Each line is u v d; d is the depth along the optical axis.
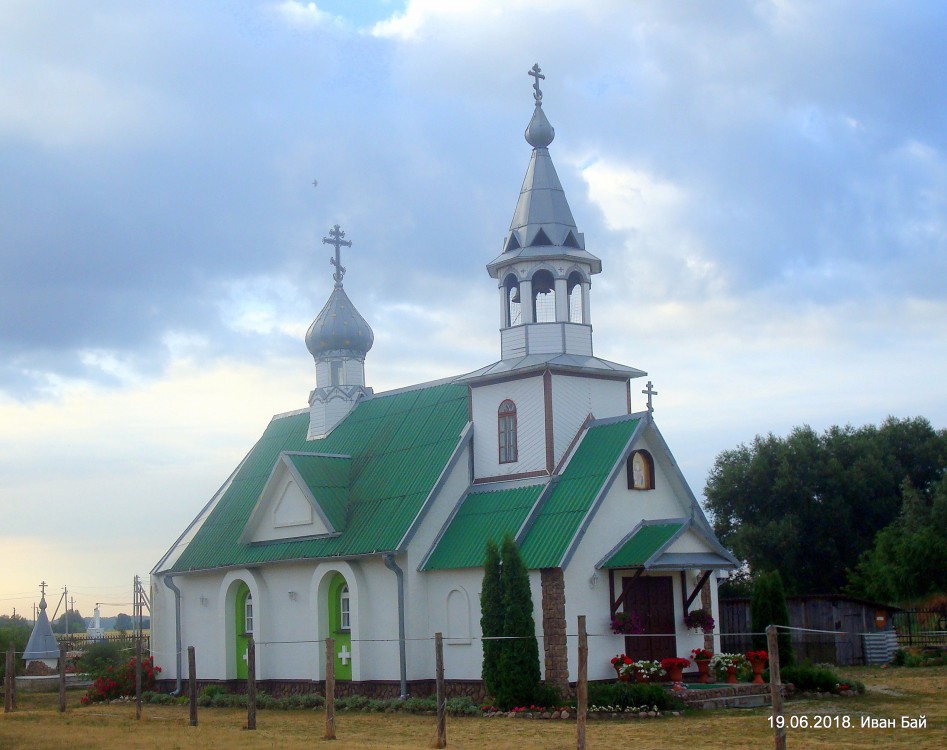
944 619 58.19
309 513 43.34
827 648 50.53
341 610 41.91
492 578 34.78
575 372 40.28
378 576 40.06
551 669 34.78
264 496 45.34
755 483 72.88
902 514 66.12
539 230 41.94
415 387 47.41
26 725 34.44
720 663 36.31
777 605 39.16
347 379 51.16
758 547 70.00
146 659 49.72
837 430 75.31
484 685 36.78
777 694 21.28
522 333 41.44
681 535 36.25
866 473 71.44
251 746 26.88
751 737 26.72
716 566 36.59
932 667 48.28
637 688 32.69
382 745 27.02
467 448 41.56
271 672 44.06
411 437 44.34
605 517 36.84
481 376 41.12
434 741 26.69
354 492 43.69
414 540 39.38
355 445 46.81
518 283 42.06
